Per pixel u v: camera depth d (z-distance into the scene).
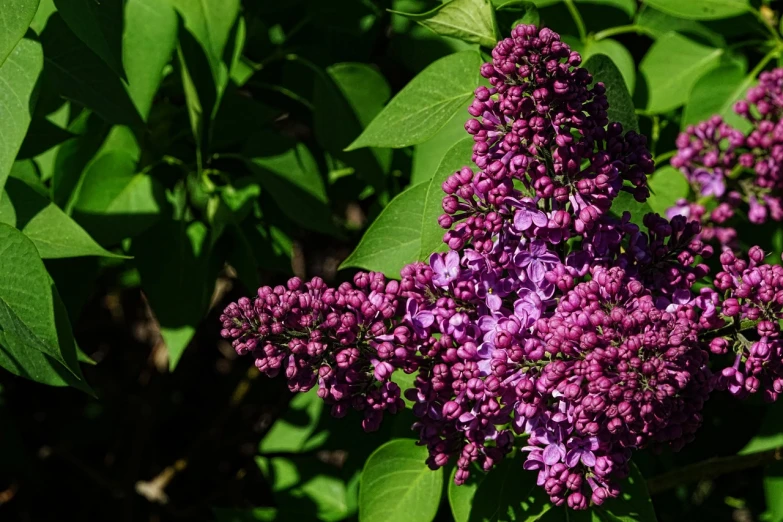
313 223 0.93
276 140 0.94
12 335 0.81
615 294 0.78
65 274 0.91
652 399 0.76
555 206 0.79
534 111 0.78
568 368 0.77
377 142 0.84
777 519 0.90
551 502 0.82
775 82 0.92
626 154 0.80
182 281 0.92
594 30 0.95
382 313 0.79
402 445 0.85
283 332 0.78
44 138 0.88
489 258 0.79
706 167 0.93
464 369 0.78
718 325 0.79
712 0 0.92
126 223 0.91
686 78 0.95
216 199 0.94
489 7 0.84
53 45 0.86
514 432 0.83
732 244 0.93
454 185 0.79
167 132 0.94
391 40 0.94
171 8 0.87
